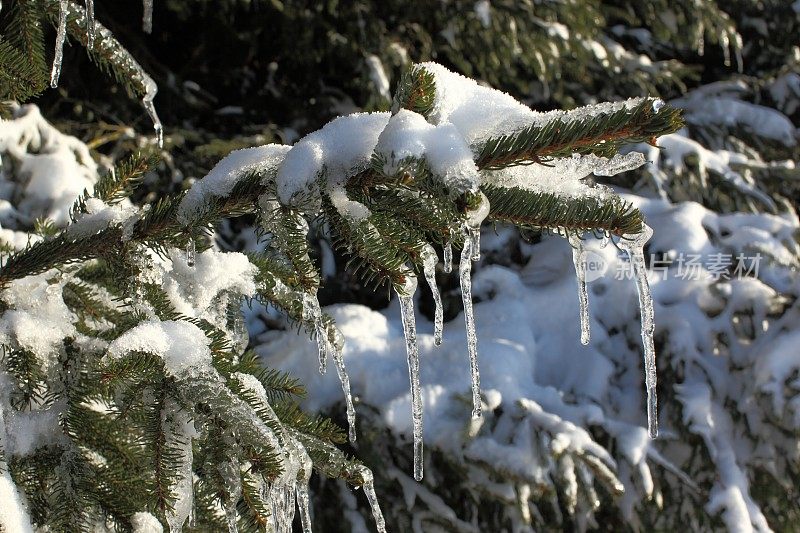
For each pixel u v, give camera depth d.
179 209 1.33
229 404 1.23
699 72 6.66
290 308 1.68
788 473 3.74
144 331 1.28
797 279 4.13
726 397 3.92
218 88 5.58
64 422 1.45
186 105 5.08
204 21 5.12
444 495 3.38
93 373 1.43
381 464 3.36
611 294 4.25
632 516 3.59
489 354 3.71
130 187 1.80
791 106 6.18
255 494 1.30
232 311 1.79
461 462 3.28
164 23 5.25
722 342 4.03
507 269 4.42
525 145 1.09
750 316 4.05
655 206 4.68
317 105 5.25
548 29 5.03
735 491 3.64
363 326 3.75
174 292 1.56
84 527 1.44
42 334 1.47
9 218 3.20
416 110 1.16
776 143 5.63
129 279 1.45
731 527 3.58
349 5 4.88
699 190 4.94
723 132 5.61
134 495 1.45
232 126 5.30
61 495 1.45
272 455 1.19
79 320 1.76
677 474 3.60
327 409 3.43
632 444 3.57
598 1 5.46
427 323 4.36
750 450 3.83
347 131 1.21
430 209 1.21
